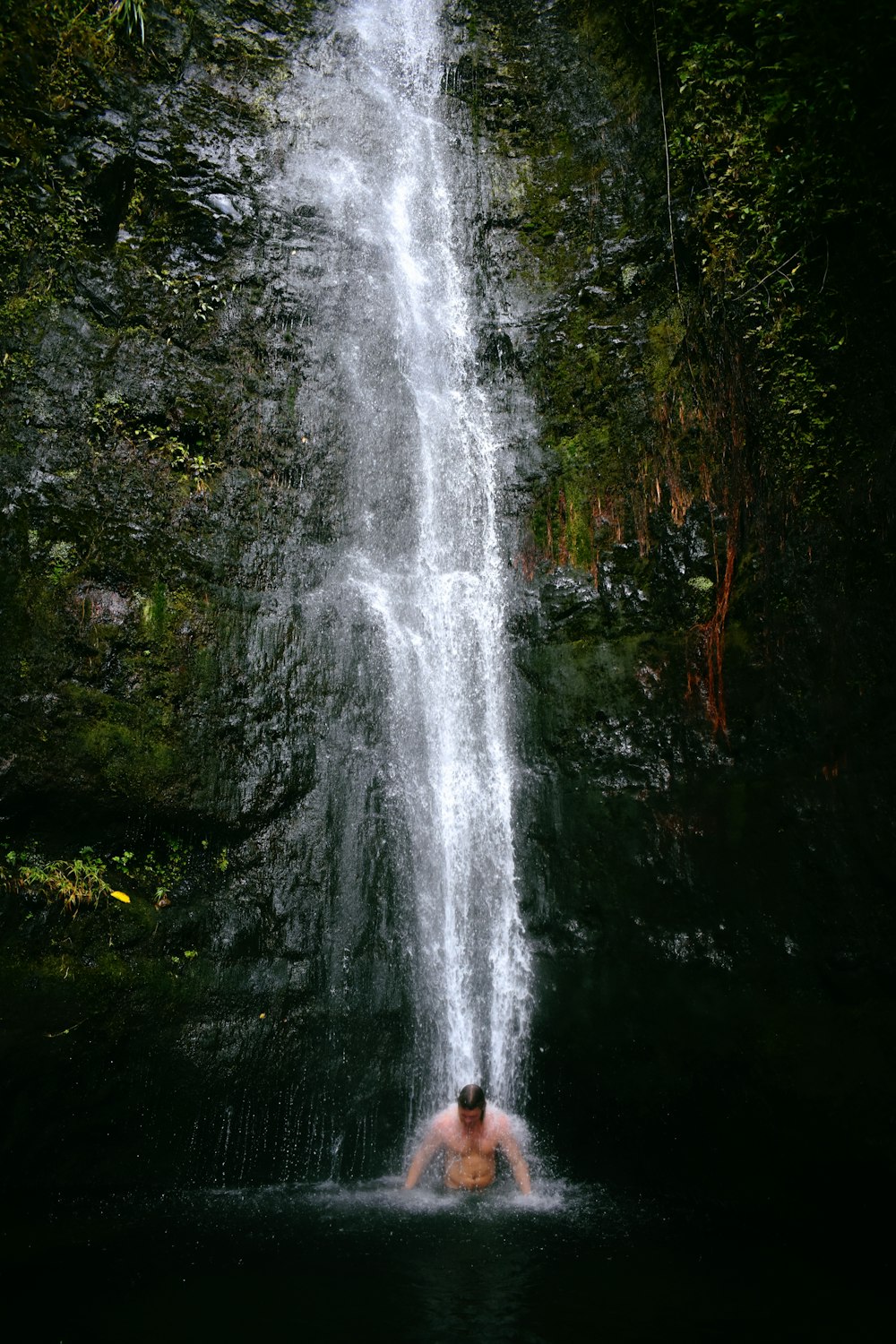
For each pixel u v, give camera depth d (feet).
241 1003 19.43
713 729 21.15
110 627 19.81
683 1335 12.48
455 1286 13.80
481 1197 18.04
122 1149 17.80
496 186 27.73
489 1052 21.08
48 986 17.48
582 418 24.79
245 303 24.09
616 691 22.44
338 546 23.56
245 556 22.18
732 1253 15.67
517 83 28.60
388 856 21.71
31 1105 17.08
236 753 20.83
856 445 20.15
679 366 23.39
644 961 20.44
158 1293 13.25
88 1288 13.37
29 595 18.90
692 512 22.52
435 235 27.73
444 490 25.39
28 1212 16.40
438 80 29.35
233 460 22.76
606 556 23.44
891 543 19.40
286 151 26.13
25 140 21.15
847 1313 13.29
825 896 18.93
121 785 19.30
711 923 20.04
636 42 25.73
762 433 21.65
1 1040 16.76
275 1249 15.01
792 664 20.42
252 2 27.20
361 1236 15.70
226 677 21.09
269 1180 18.74
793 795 19.81
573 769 22.34
